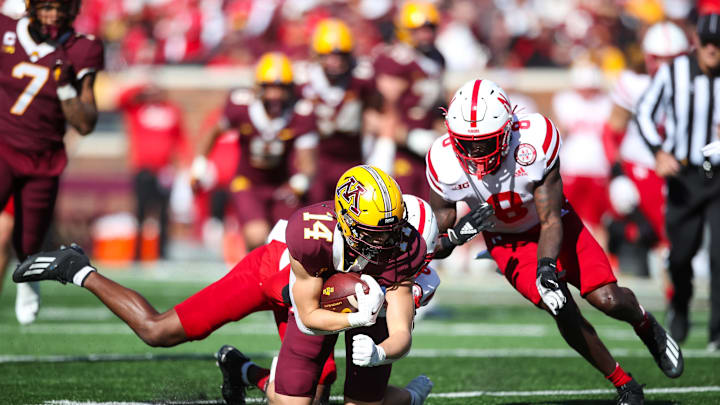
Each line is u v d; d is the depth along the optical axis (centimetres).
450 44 4675
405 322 1268
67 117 1806
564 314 1467
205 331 1459
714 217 2120
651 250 3725
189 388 1670
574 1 4966
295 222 1270
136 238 4178
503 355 2111
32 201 1816
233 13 4928
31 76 1786
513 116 1463
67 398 1562
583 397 1647
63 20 1791
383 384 1333
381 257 1255
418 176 2822
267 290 1416
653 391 1695
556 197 1445
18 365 1867
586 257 1488
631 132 2653
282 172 2709
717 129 2094
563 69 4719
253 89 2678
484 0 4975
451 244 1423
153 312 1473
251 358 2011
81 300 3083
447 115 1419
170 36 4969
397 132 2817
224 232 4053
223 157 3978
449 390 1706
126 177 4647
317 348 1320
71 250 1530
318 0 4762
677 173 2078
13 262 3788
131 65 4834
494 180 1448
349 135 2792
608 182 3753
